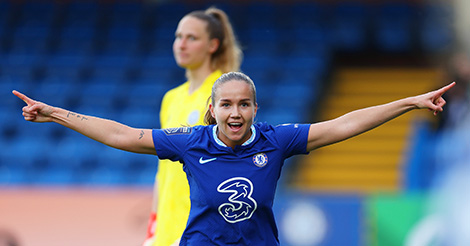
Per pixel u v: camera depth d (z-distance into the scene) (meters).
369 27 50.22
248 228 11.95
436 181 26.84
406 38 49.47
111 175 40.00
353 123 12.21
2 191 28.09
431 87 46.91
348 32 50.19
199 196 12.01
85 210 27.72
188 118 15.64
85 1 54.66
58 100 46.28
